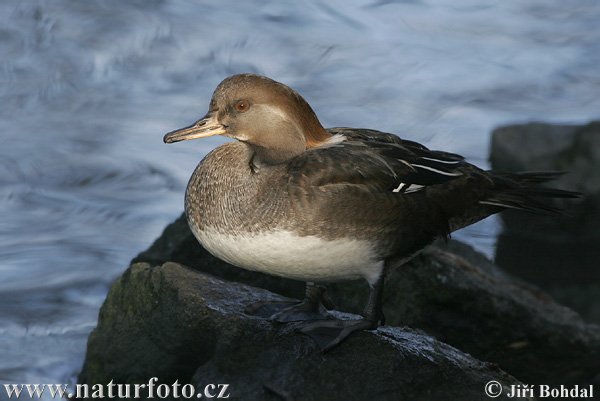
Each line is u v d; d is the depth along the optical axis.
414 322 8.59
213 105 6.66
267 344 6.36
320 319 6.62
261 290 7.21
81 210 12.77
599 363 8.50
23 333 8.88
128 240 11.72
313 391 6.02
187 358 6.57
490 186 6.83
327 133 6.88
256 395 5.99
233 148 6.65
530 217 11.91
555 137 12.57
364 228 6.32
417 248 6.71
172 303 6.81
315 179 6.23
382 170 6.40
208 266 8.95
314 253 6.30
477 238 11.88
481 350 8.56
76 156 14.62
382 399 6.02
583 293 10.48
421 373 6.23
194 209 6.64
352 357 6.25
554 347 8.45
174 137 6.59
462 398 6.14
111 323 7.19
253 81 6.50
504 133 12.90
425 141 15.34
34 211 12.68
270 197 6.25
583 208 11.81
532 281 10.84
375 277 6.64
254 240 6.31
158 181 13.84
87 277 10.41
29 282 10.19
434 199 6.65
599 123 12.44
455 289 8.47
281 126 6.46
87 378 7.15
